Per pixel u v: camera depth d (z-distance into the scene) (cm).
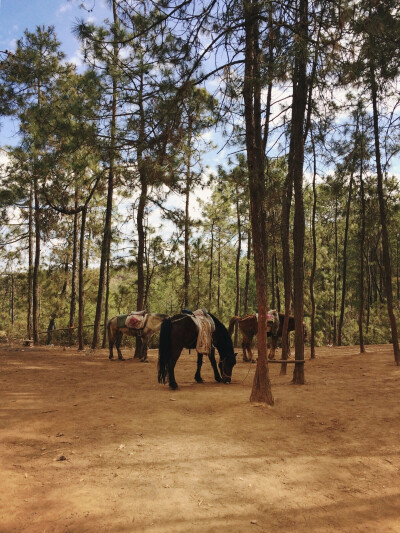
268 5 608
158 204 1559
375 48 652
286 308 1310
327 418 646
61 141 1294
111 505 352
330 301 3431
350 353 1709
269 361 870
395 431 577
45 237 2119
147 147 778
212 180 1623
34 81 1449
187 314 950
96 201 2105
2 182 1634
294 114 957
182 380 1044
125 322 1461
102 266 1947
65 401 758
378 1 614
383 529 328
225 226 2722
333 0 610
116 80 1176
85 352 1805
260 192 740
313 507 359
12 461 453
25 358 1477
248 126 741
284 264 1329
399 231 2789
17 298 3284
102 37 1183
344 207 2450
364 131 1380
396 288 3353
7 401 746
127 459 462
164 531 312
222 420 624
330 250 3192
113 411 680
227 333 1020
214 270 3141
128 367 1309
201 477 414
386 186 1609
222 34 657
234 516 338
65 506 350
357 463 463
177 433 563
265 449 503
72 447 502
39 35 1642
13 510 345
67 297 2509
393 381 976
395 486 407
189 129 772
